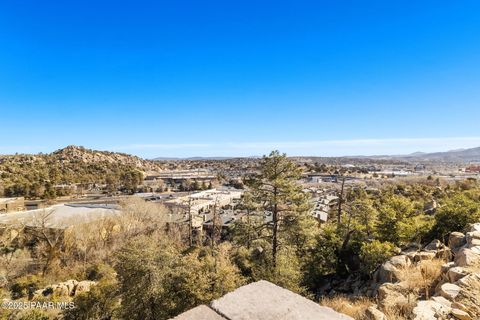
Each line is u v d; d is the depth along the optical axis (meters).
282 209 19.91
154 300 13.78
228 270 14.42
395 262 10.33
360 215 19.53
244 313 2.01
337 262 18.62
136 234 39.56
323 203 58.56
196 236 42.78
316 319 1.97
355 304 8.06
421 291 6.92
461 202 14.16
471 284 5.62
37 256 33.91
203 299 13.31
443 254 9.62
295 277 16.89
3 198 64.12
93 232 38.50
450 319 4.56
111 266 29.70
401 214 16.69
